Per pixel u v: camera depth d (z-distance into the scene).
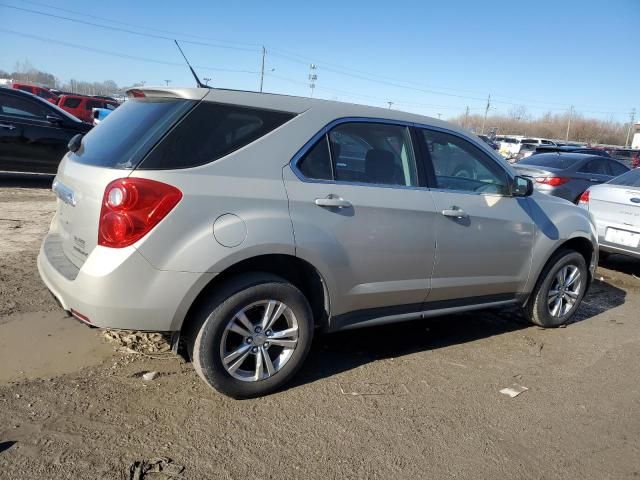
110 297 2.84
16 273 5.09
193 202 2.93
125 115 3.43
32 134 9.78
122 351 3.76
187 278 2.92
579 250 5.24
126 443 2.77
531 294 4.84
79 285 2.90
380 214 3.58
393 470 2.76
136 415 3.03
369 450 2.91
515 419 3.36
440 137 4.11
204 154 3.05
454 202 4.00
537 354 4.41
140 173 2.87
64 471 2.52
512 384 3.83
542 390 3.78
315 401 3.37
